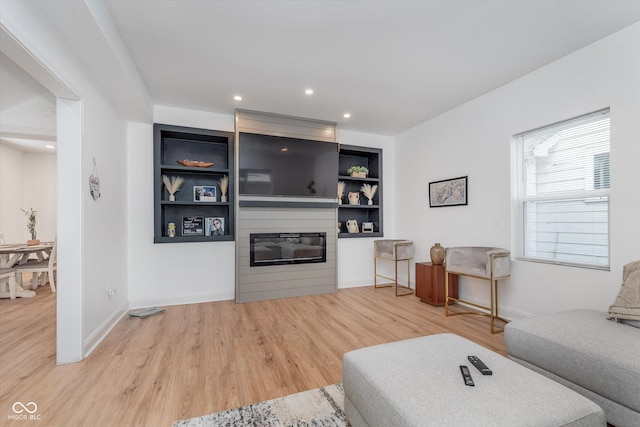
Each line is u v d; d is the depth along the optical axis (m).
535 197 2.95
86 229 2.35
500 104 3.21
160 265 3.67
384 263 4.98
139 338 2.64
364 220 5.19
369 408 1.21
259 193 3.90
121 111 3.22
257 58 2.63
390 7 2.00
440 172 4.04
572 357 1.54
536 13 2.06
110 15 2.04
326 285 4.30
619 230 2.25
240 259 3.81
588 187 2.54
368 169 5.25
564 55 2.62
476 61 2.70
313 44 2.43
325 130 4.33
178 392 1.80
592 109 2.43
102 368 2.10
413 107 3.80
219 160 4.26
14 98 3.19
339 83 3.12
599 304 2.37
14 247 4.35
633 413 1.33
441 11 2.04
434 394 1.12
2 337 2.66
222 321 3.08
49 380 1.94
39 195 6.29
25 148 5.96
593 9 2.02
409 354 1.46
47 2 1.61
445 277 3.48
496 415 1.00
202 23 2.15
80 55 2.15
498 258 2.87
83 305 2.25
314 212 4.25
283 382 1.92
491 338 2.63
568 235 2.71
